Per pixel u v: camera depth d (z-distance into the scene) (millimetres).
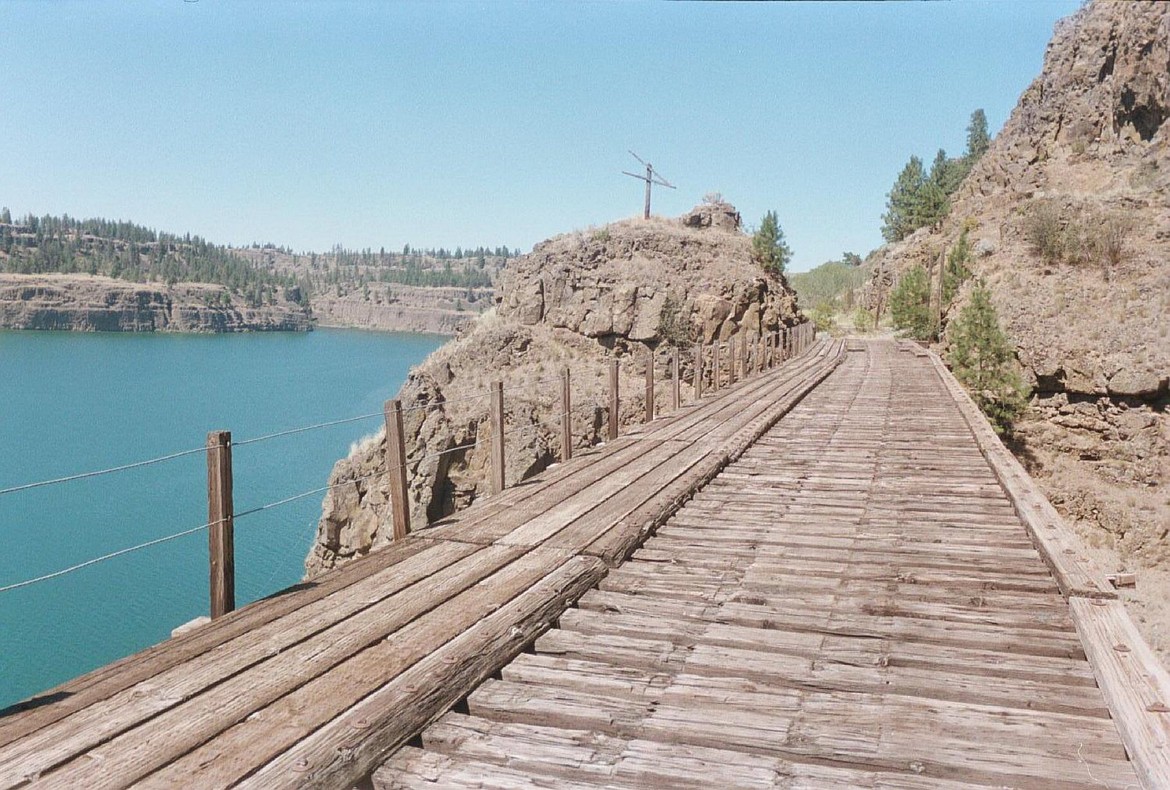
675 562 5789
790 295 45438
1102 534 29562
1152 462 29969
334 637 3891
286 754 2797
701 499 7891
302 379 119812
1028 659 3896
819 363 28266
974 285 42344
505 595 4578
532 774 2916
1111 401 31219
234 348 194250
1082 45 56344
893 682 3639
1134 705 3182
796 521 6973
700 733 3162
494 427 7793
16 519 39906
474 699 3533
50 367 132250
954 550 5965
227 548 4355
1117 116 52594
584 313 39000
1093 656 3760
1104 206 42875
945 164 89500
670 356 37406
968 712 3324
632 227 42406
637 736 3232
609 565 5547
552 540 5840
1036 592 5020
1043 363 32750
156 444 63188
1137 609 23641
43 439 64688
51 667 22578
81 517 40781
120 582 30703
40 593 29016
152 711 3082
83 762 2715
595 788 2811
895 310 49812
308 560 29594
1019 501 7062
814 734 3139
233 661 3582
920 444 11289
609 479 8219
